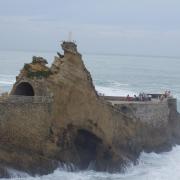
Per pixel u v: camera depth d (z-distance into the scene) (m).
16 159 57.97
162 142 79.00
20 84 66.69
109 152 66.75
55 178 59.72
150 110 77.12
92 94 65.94
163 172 66.81
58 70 65.00
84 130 65.38
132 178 63.56
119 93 128.88
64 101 63.72
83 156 65.62
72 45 66.50
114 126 68.75
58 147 62.66
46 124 61.84
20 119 59.34
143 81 188.75
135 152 72.62
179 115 86.44
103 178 62.94
